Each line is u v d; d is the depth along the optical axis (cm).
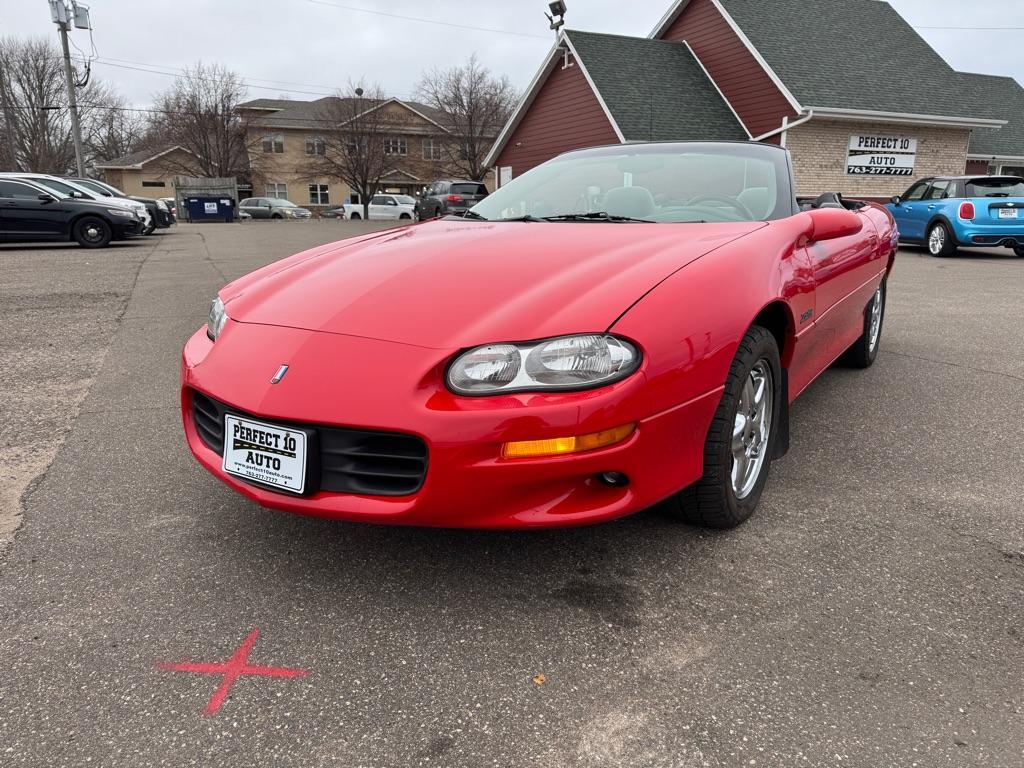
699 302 188
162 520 233
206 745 140
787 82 1662
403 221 3312
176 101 4731
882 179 1794
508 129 2195
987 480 261
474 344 171
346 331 186
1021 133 2314
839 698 150
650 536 219
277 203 3928
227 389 189
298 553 212
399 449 173
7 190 1298
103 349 483
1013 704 148
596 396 166
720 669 160
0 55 4841
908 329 547
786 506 239
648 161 318
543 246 223
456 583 195
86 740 141
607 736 141
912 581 194
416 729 144
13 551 213
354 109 4294
